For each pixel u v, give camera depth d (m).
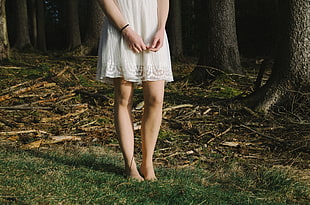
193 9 18.89
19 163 3.01
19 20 17.09
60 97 6.71
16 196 2.20
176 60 13.91
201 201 2.48
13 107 6.00
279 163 4.05
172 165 3.84
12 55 11.43
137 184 2.70
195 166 3.84
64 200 2.23
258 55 17.34
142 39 2.77
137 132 5.12
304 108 5.65
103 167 3.23
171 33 14.22
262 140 4.89
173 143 4.74
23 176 2.64
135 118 5.75
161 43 2.74
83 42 12.58
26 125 5.26
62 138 4.55
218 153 4.41
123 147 2.95
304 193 2.97
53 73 8.49
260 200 2.73
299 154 4.25
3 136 4.66
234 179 3.25
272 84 5.97
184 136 5.09
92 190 2.46
